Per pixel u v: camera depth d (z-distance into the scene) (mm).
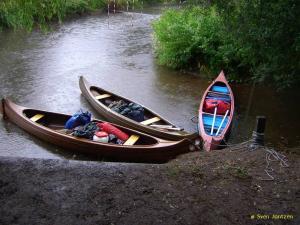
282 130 9023
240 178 5262
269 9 7578
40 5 5012
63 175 5195
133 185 5000
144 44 16875
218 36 12344
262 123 6492
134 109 8898
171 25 13812
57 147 7934
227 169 5527
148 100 10820
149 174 5289
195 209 4523
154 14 23266
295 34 7801
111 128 7812
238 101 10812
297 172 5473
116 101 9898
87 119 8305
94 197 4707
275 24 7715
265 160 5875
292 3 7375
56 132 7832
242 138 8602
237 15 8172
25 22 5047
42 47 15797
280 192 4926
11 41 16469
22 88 11352
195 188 4973
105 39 17516
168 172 5367
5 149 7898
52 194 4738
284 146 8195
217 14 9734
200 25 13000
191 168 5539
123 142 7578
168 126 8398
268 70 9188
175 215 4402
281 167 5645
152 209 4500
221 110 8859
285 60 8555
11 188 4828
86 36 17906
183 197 4762
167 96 11156
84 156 7637
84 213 4387
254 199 4762
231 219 4367
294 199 4777
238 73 12344
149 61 14523
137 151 7031
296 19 7531
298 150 7145
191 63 13516
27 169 5316
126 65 13977
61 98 10719
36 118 8648
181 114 9898
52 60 14195
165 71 13445
